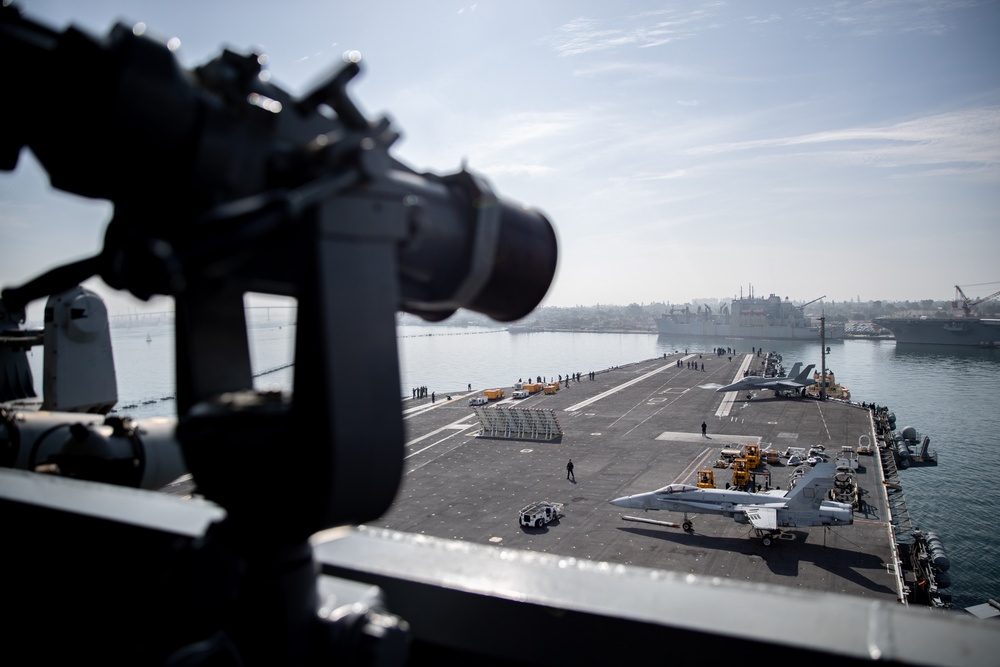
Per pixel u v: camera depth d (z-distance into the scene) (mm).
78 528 2807
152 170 1580
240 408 1816
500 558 2469
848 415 53969
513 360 143250
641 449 42250
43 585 2902
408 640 1877
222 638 1671
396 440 1772
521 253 2131
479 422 51500
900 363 134750
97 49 1418
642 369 91688
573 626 2062
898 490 35156
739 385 65688
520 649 2148
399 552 2557
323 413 1625
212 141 1576
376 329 1738
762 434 46719
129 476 5398
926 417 77938
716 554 24969
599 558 24578
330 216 1625
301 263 1662
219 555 1731
